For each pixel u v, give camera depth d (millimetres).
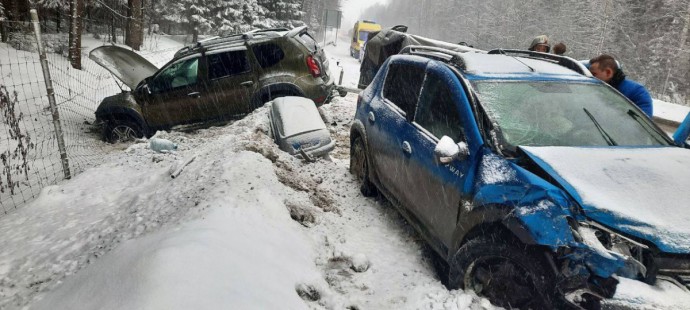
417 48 5293
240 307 2414
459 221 3359
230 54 8398
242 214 3752
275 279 2998
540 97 3771
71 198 5047
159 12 30438
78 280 2996
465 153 3377
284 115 6422
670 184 2816
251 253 3178
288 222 4121
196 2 28750
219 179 4379
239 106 8523
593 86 4059
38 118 9438
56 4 18891
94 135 9250
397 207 4582
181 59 8453
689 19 31031
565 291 2562
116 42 22250
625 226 2521
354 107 11250
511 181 2988
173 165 5438
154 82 8594
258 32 8703
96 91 12758
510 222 2846
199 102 8523
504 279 3023
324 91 8703
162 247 2873
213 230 3248
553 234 2605
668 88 31797
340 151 7879
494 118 3498
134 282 2537
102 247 3645
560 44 6906
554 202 2680
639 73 33656
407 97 4676
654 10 34812
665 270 2418
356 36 39312
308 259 3715
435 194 3762
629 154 3232
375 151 5098
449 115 3824
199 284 2498
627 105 3957
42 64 5742
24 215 4676
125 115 8695
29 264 3527
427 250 4250
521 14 44875
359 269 3826
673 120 9453
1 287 3195
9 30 16453
